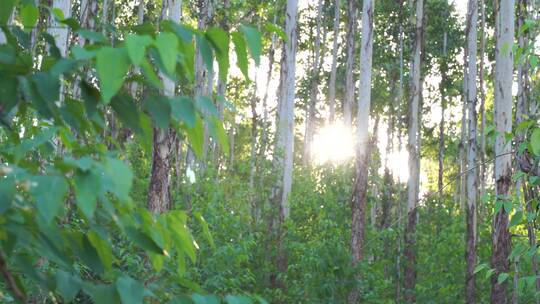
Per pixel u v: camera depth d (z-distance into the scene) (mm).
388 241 16906
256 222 16516
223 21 18438
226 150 1534
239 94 34656
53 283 1401
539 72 6152
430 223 19859
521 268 8227
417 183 23219
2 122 1543
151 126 1557
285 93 22109
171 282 1569
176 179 11586
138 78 1448
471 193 17031
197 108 1446
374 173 24641
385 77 31609
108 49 1229
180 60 1399
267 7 23297
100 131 1558
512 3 13391
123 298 1352
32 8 1584
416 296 15070
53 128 1355
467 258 15938
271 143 19250
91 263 1443
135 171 10062
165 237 1580
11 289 1407
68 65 1329
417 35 24047
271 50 31531
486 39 30203
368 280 12250
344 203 15578
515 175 4516
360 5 35594
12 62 1384
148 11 25609
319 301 11703
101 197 1392
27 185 1174
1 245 1343
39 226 1348
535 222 4641
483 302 15727
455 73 33938
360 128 15727
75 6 12203
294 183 19312
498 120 13242
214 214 11094
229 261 10156
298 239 15102
